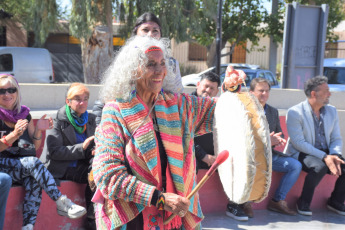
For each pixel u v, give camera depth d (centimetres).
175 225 226
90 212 393
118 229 218
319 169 479
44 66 1432
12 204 362
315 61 1024
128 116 212
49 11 1457
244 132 229
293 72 1000
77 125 394
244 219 459
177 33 1545
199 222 238
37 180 355
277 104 891
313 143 499
